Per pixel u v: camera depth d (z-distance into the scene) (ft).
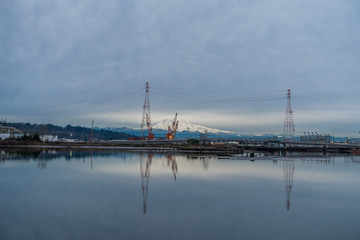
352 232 88.53
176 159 342.23
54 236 80.28
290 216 103.86
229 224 93.40
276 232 87.45
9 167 223.92
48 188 143.43
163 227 89.10
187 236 82.38
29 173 193.67
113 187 149.79
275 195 138.31
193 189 147.95
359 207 118.01
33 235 80.79
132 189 145.38
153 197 127.95
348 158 467.52
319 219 101.04
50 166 236.63
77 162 278.46
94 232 83.66
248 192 143.74
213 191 143.74
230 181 176.14
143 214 101.76
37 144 580.30
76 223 91.09
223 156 418.31
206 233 84.99
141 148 607.78
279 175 210.38
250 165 283.59
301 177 204.74
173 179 180.14
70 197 124.77
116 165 258.98
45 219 94.63
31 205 110.93
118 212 103.55
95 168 231.50
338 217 103.65
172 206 113.29
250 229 89.45
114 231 84.79
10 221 92.17
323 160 401.49
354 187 166.71
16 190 137.49
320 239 82.94
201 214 103.50
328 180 193.67
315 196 138.62
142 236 81.41
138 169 230.68
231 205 116.88
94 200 120.26
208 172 217.97
